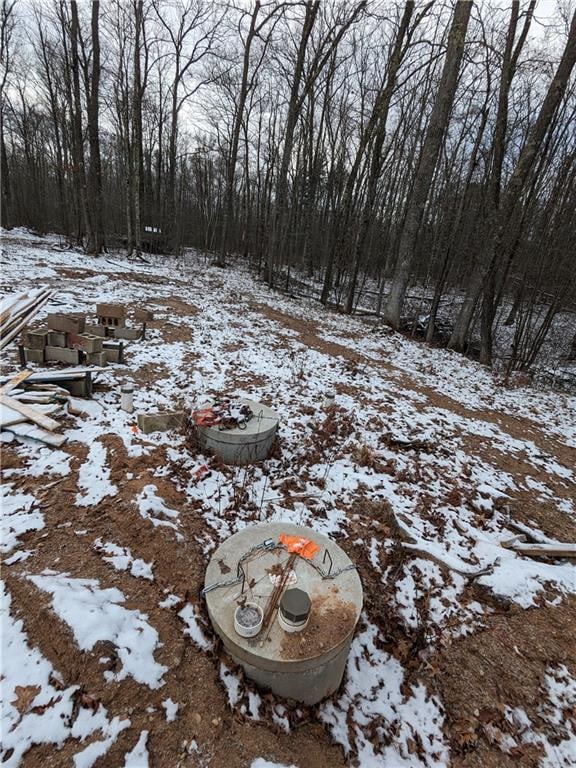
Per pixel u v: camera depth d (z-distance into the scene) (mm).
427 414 7047
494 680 2896
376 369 9227
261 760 2219
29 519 3322
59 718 2105
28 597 2635
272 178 27047
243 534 3344
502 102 11328
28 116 28453
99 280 12852
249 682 2523
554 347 14891
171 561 3176
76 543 3180
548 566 3895
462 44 11328
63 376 5176
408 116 19953
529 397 9250
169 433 4949
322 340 11055
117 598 2785
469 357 12641
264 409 5359
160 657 2502
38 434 4297
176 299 12328
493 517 4605
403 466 5230
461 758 2484
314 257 28578
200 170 32812
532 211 12961
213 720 2311
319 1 15773
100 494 3719
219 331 9781
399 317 14188
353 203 20094
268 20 18766
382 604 3320
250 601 2748
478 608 3416
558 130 14312
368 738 2518
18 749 1962
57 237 22922
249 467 4664
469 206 16844
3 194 23531
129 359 6977
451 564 3703
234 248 36031
